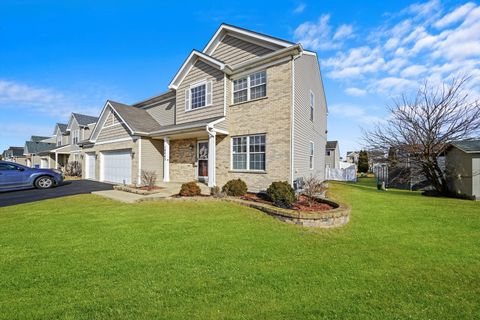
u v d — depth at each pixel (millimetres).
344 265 3877
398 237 5512
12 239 4730
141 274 3369
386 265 3920
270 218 6723
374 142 15836
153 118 16734
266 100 10156
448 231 6012
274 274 3473
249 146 10703
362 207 9102
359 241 5203
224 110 11406
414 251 4594
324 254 4352
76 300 2715
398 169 17047
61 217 6492
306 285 3180
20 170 11969
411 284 3289
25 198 9508
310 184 8258
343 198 11164
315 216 6160
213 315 2484
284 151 9562
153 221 6176
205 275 3387
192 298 2803
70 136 28422
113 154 15914
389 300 2871
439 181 13344
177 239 4875
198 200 8750
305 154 11875
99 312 2498
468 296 3008
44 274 3318
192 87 13164
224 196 9086
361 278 3434
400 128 14461
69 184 14570
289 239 5133
